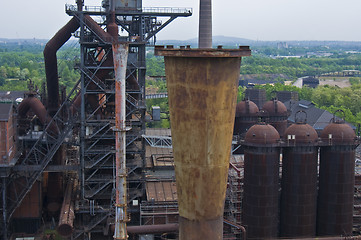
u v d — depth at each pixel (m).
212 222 22.25
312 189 55.81
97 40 62.91
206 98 20.64
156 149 83.31
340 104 169.12
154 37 64.94
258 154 54.19
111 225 58.28
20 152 63.31
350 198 56.94
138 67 63.50
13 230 64.25
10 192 63.03
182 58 20.42
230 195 61.00
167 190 65.31
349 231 57.16
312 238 52.38
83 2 61.34
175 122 21.41
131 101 64.44
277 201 55.78
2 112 57.66
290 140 54.53
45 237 62.03
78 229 61.75
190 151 21.41
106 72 62.75
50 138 66.44
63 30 62.81
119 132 31.58
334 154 56.16
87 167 62.62
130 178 64.06
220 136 21.23
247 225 55.47
